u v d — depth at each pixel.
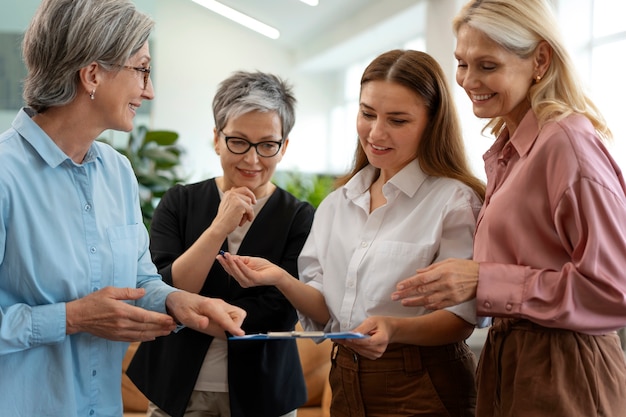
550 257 1.46
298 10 9.05
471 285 1.45
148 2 7.70
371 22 7.92
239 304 1.95
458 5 5.50
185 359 1.93
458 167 1.82
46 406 1.46
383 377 1.72
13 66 6.31
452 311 1.69
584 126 1.44
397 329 1.63
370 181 1.92
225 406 1.96
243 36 11.34
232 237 2.06
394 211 1.82
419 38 8.25
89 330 1.44
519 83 1.51
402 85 1.73
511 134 1.63
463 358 1.76
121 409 1.62
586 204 1.37
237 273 1.80
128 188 1.68
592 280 1.37
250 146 1.98
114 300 1.42
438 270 1.45
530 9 1.48
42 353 1.46
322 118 11.79
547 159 1.43
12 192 1.42
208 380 1.95
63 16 1.41
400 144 1.76
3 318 1.38
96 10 1.42
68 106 1.46
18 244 1.43
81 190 1.53
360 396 1.75
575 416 1.39
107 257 1.56
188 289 1.90
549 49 1.51
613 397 1.43
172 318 1.48
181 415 1.91
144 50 1.50
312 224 2.05
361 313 1.78
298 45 11.07
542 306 1.41
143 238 1.74
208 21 11.20
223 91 2.02
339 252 1.87
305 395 2.08
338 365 1.82
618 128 3.99
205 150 11.16
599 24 4.13
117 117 1.49
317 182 7.18
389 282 1.74
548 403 1.42
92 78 1.44
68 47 1.40
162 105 11.03
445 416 1.69
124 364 3.34
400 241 1.76
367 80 1.79
